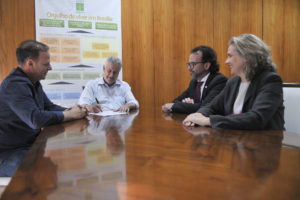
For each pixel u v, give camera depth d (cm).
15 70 151
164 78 374
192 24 381
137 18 357
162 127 113
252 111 111
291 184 43
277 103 114
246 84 141
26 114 131
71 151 70
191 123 119
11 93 137
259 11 412
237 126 106
